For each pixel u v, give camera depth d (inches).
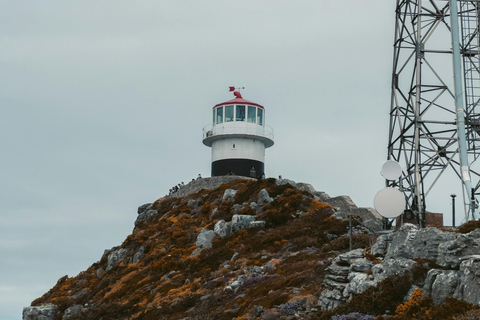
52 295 3415.4
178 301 2404.0
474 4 2300.7
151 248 3289.9
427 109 2226.9
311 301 1844.2
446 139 2222.0
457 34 2239.2
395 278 1590.8
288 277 2171.5
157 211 3951.8
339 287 1777.8
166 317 2293.3
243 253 2753.4
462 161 2138.3
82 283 3432.6
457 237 1525.6
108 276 3334.2
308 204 3132.4
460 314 1321.4
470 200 2064.5
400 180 2242.9
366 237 2480.3
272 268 2395.4
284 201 3159.5
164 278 2829.7
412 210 2110.0
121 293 2901.1
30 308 3142.2
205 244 3038.9
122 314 2593.5
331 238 2679.6
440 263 1549.0
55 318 3065.9
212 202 3558.1
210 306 2226.9
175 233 3277.6
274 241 2753.4
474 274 1391.5
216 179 3902.6
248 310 1979.6
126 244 3585.1
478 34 2255.2
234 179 3870.6
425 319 1369.3
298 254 2514.8
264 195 3257.9
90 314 2667.3
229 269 2610.7
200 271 2719.0
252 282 2293.3
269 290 2107.5
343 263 1881.2
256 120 4163.4
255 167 4092.0
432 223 2052.2
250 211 3196.4
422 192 2176.4
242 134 4040.4
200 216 3435.0
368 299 1598.2
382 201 1876.2
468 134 2208.4
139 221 3983.8
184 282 2689.5
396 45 2381.9
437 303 1444.4
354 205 3196.4
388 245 1833.2
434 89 2261.3
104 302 2891.2
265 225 3014.3
